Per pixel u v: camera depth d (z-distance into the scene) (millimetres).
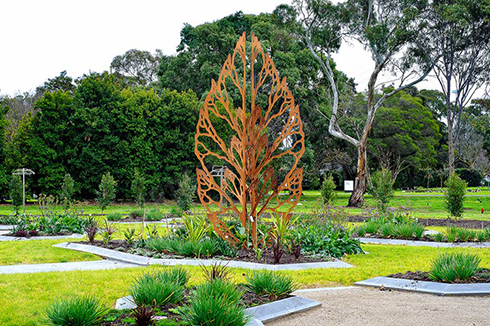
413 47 31688
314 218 13031
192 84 43500
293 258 9977
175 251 10391
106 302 6328
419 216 23922
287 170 41125
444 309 6188
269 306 5945
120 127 32906
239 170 10883
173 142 34500
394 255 10945
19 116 40031
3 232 14914
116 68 57250
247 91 37469
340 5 32500
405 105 52281
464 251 11539
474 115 55344
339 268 9094
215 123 34969
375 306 6398
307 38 34594
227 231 10727
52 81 46344
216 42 41188
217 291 5555
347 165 55031
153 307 5605
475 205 32094
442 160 61375
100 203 22891
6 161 29453
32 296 6578
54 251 10727
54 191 30438
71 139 31688
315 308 6293
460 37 32094
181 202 22844
